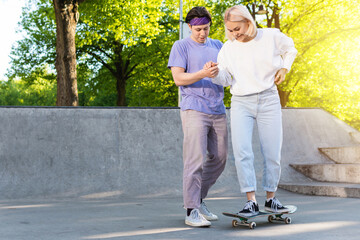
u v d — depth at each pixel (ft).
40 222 9.71
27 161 15.92
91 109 17.39
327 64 59.47
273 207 9.32
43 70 79.10
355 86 63.16
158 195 15.96
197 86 9.70
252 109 9.32
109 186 15.90
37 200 14.79
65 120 16.92
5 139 16.07
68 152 16.38
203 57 9.87
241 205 12.98
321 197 14.62
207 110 9.61
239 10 8.91
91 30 65.51
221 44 10.48
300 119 20.59
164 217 10.58
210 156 10.16
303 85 63.16
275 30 9.31
